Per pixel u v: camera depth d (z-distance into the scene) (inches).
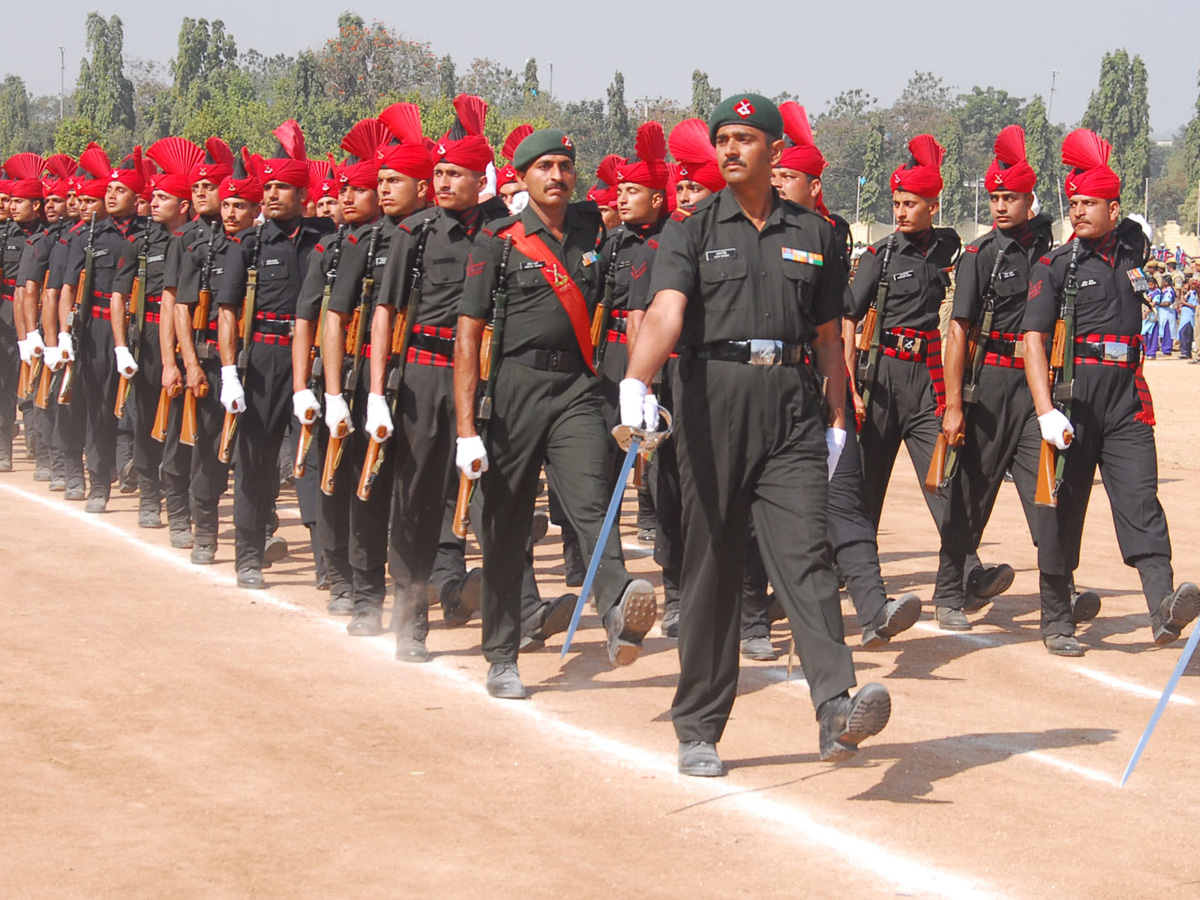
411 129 300.5
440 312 283.9
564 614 299.1
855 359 336.8
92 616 327.6
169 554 404.8
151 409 438.9
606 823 205.5
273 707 259.8
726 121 214.1
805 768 231.5
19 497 501.0
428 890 182.1
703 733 228.2
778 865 191.3
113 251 463.2
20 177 555.8
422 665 292.4
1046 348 303.4
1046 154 4296.3
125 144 5251.0
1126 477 305.0
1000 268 316.8
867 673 295.1
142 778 221.5
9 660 287.9
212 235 372.5
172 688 270.4
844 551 303.3
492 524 267.0
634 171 340.8
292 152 364.2
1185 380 1055.0
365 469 288.7
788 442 218.2
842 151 5472.4
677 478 317.4
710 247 215.9
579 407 262.8
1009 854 196.9
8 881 183.3
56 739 239.5
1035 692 281.7
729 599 225.5
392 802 212.8
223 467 388.8
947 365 319.6
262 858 191.6
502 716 257.0
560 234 262.8
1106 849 199.6
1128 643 323.9
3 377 560.1
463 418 260.1
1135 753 214.5
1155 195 5531.5
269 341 358.6
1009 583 342.6
